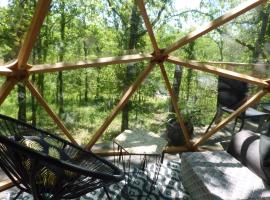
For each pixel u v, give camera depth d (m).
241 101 5.19
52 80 6.52
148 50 4.13
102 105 7.61
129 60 3.83
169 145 4.98
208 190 2.81
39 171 1.97
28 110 6.48
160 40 7.20
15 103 6.15
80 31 4.94
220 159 3.47
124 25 6.49
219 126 4.77
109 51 4.24
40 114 6.82
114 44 5.97
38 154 1.74
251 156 3.22
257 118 5.40
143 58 3.95
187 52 6.75
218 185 2.90
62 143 2.75
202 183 2.96
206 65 4.30
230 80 5.25
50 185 2.02
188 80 6.77
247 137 3.58
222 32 6.88
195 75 6.69
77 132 7.20
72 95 7.26
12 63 3.12
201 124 6.22
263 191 2.83
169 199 3.43
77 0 5.17
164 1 7.14
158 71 7.11
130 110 7.58
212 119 6.13
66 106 7.28
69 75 6.76
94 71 6.97
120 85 7.16
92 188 2.16
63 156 2.45
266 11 6.97
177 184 3.74
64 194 2.09
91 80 7.14
